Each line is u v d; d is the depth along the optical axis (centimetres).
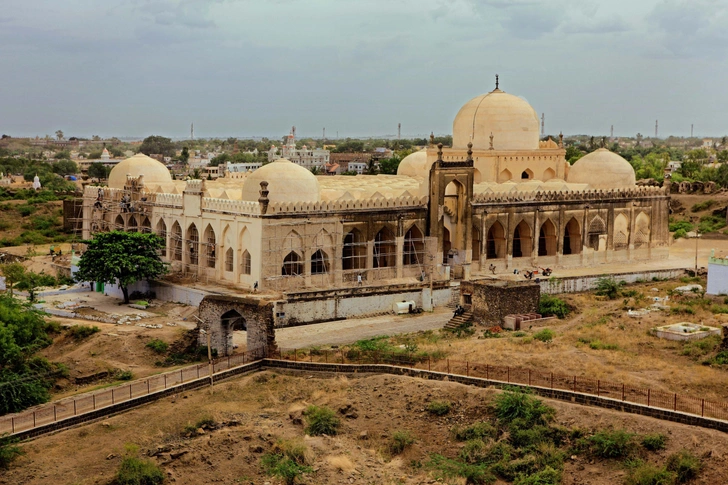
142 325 6262
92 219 9019
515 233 8256
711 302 6625
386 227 7300
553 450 4197
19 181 18400
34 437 4475
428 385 4862
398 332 6206
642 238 8925
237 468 4153
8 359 5228
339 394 4944
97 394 4972
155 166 8819
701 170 17312
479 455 4234
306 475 4047
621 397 4522
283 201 6931
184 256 7462
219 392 5088
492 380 4794
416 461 4256
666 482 3825
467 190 7600
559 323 6284
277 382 5222
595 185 8894
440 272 7469
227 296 5738
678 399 4497
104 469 4150
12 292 7050
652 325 5934
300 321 6412
